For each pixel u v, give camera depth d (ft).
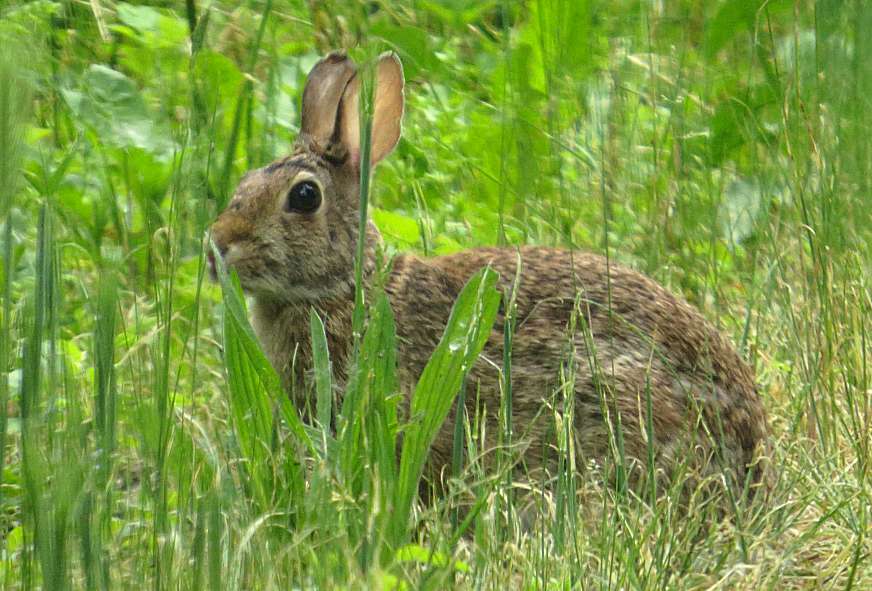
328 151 34.04
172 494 30.86
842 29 43.01
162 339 31.27
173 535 27.37
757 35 47.09
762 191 42.70
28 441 24.67
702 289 39.96
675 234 42.24
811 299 36.78
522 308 34.01
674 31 50.57
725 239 43.19
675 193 42.80
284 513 28.35
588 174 44.24
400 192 43.47
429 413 29.22
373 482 28.09
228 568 26.66
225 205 39.11
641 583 28.43
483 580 27.71
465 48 51.42
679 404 33.19
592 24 48.60
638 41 50.21
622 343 33.53
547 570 27.45
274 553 27.96
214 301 38.06
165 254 39.65
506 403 30.12
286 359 33.96
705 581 29.55
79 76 44.37
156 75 45.27
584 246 41.45
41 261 26.03
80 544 25.20
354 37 48.44
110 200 40.52
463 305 29.22
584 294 34.12
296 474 29.60
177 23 46.93
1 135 23.75
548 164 44.62
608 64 48.57
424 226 40.27
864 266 37.83
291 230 33.19
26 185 40.37
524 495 32.65
